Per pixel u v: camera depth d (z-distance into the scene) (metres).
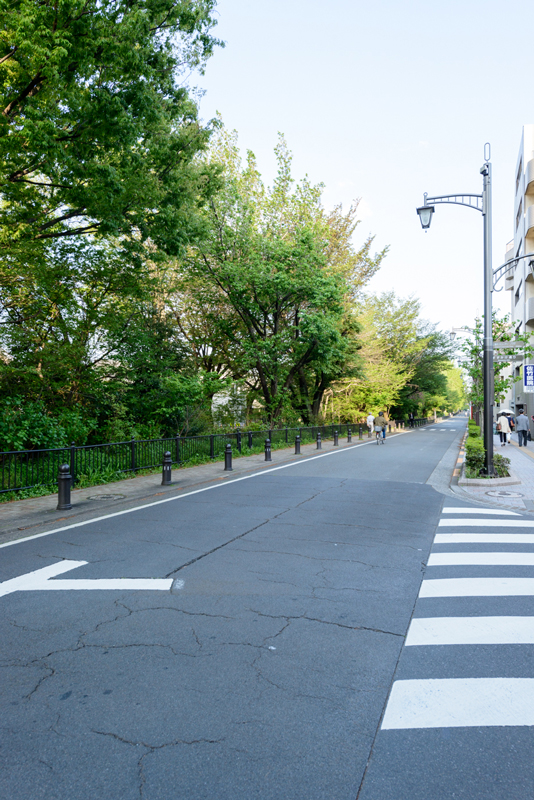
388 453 21.47
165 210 11.91
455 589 5.32
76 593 5.11
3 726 2.98
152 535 7.40
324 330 23.80
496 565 6.15
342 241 31.39
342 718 3.07
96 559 6.22
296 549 6.71
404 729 2.97
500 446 24.86
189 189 12.42
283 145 25.56
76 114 9.73
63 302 14.93
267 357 23.83
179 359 21.23
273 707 3.18
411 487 12.12
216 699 3.26
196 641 4.07
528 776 2.60
